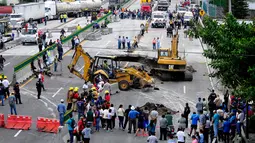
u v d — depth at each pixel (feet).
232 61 87.71
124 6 370.53
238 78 89.40
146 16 301.02
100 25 254.06
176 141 93.30
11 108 107.86
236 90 83.30
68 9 310.04
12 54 184.03
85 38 215.51
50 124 101.19
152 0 372.17
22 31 208.64
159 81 145.69
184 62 143.95
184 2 373.20
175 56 148.36
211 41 98.73
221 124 93.81
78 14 321.11
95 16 280.51
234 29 95.45
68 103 112.88
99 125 104.78
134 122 99.04
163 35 233.96
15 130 101.55
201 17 261.65
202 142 84.79
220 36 93.04
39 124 101.65
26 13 261.65
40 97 126.52
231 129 94.17
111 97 127.13
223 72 93.61
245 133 95.45
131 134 99.19
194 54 186.50
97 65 136.77
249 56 86.02
